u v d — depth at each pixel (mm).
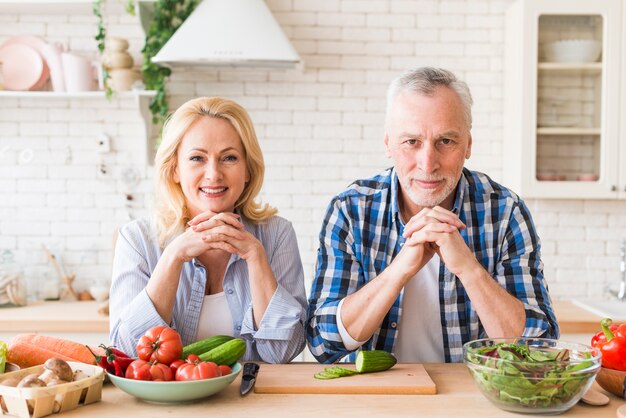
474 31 3547
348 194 1945
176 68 3498
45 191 3541
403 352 1932
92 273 3545
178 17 3273
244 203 1963
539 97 3289
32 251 3508
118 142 3543
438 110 1651
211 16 3100
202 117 1808
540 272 1895
